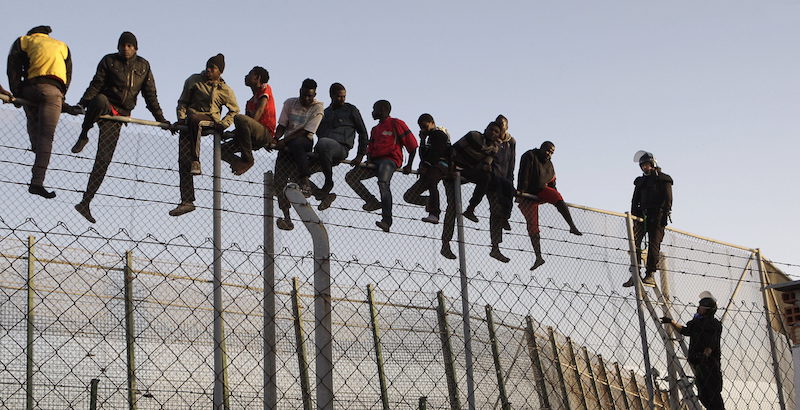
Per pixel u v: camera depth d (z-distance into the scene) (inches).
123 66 240.5
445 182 267.3
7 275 231.3
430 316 238.4
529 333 248.8
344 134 268.4
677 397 282.8
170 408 268.8
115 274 222.5
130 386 234.8
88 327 263.9
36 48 222.5
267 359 199.6
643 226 321.7
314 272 196.9
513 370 250.8
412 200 267.3
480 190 275.6
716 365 285.4
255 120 241.4
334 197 253.3
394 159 268.5
